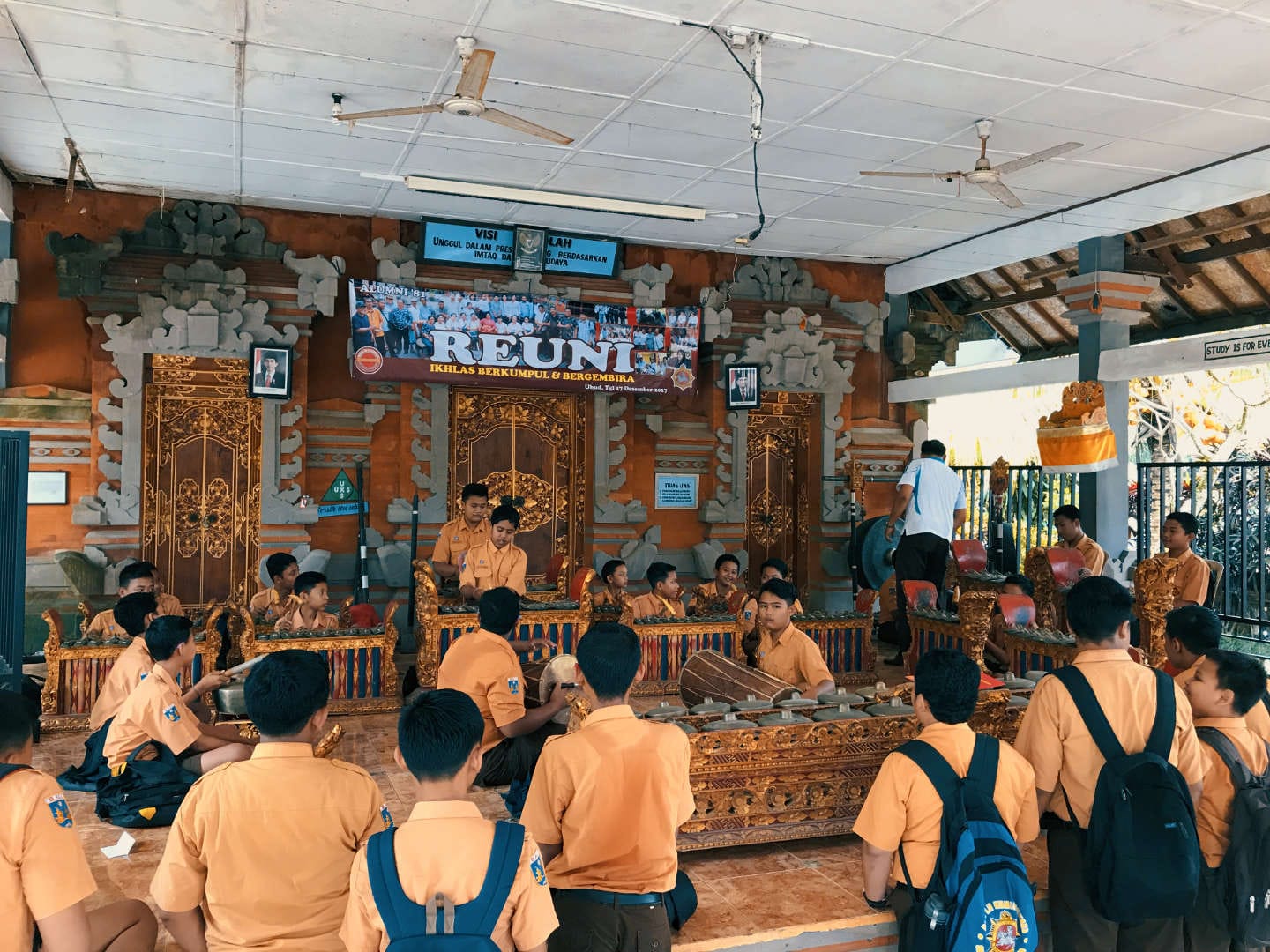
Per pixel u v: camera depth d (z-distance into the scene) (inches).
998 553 402.6
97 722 197.0
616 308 402.0
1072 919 127.0
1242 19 207.6
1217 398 552.1
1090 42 220.8
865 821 119.9
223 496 365.7
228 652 274.4
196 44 227.5
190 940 101.8
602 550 408.2
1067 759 126.0
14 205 336.2
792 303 445.7
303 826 99.7
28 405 333.7
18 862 93.7
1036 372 414.6
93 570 335.6
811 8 206.1
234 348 350.3
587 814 110.6
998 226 381.7
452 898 81.9
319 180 334.0
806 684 203.6
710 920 137.9
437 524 382.6
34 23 216.8
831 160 309.9
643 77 245.3
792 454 464.1
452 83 250.5
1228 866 127.9
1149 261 406.6
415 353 372.8
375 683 263.4
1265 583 445.4
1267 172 309.3
